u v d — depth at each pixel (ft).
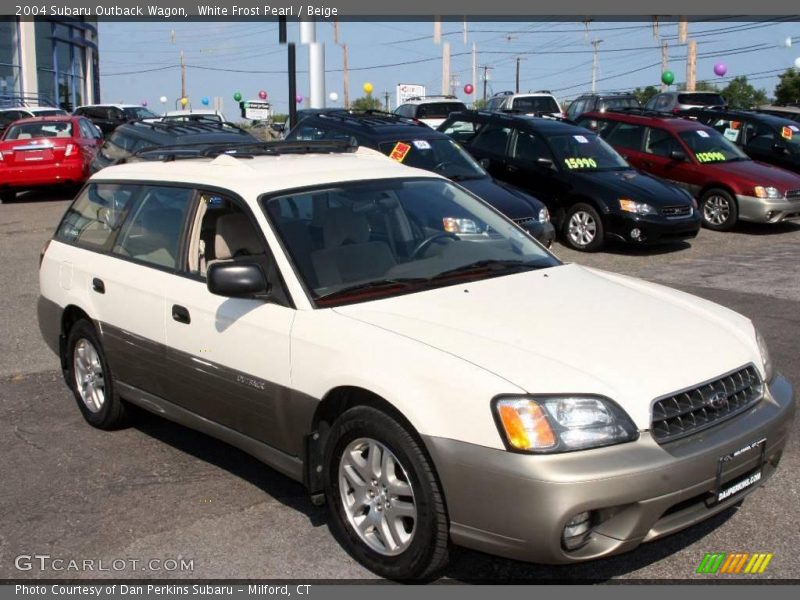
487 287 14.07
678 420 11.39
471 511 11.10
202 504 14.96
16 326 27.50
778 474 15.29
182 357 15.37
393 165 17.10
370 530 12.64
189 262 15.62
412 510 11.87
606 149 43.47
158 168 17.57
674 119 49.39
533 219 34.37
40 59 121.19
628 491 10.64
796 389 19.99
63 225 19.80
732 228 46.85
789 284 31.96
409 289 13.91
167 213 16.51
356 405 12.82
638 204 38.83
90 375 18.63
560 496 10.50
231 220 15.39
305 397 13.03
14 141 55.47
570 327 12.54
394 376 11.76
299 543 13.55
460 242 15.57
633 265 37.01
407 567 12.00
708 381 11.78
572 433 10.77
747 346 13.03
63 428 18.81
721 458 11.36
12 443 17.97
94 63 141.59
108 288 17.22
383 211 15.47
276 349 13.48
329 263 14.03
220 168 16.12
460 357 11.56
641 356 11.86
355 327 12.64
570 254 39.91
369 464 12.41
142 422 19.01
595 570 12.59
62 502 15.14
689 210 39.78
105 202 18.52
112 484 15.84
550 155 41.78
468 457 10.98
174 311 15.42
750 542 13.12
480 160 44.01
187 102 144.66
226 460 16.90
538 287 14.24
